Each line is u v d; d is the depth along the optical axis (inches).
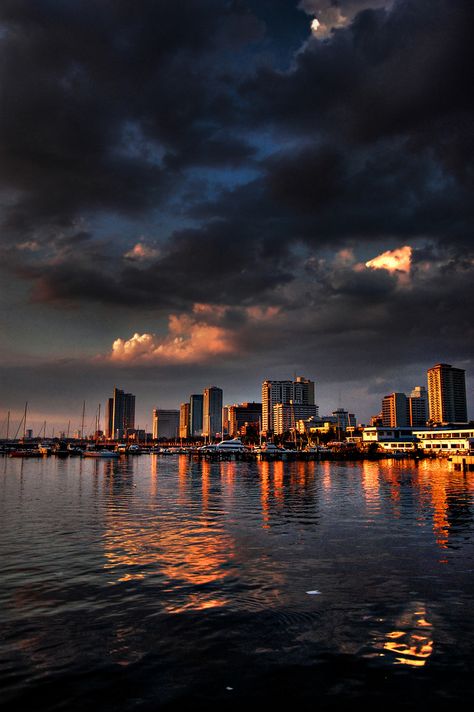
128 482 3166.8
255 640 639.8
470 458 4665.4
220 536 1307.8
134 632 664.4
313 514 1723.7
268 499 2194.9
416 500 2166.6
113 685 525.3
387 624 693.3
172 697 502.6
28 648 613.6
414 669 563.2
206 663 576.1
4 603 774.5
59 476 3752.5
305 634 659.4
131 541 1238.3
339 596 810.8
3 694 506.3
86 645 623.2
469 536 1315.2
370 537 1300.4
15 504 1990.7
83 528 1421.0
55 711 475.5
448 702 495.2
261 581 893.8
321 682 534.0
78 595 814.5
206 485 2942.9
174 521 1553.9
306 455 7263.8
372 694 510.0
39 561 1032.8
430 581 895.1
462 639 643.5
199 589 847.7
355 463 6373.0
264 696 505.7
